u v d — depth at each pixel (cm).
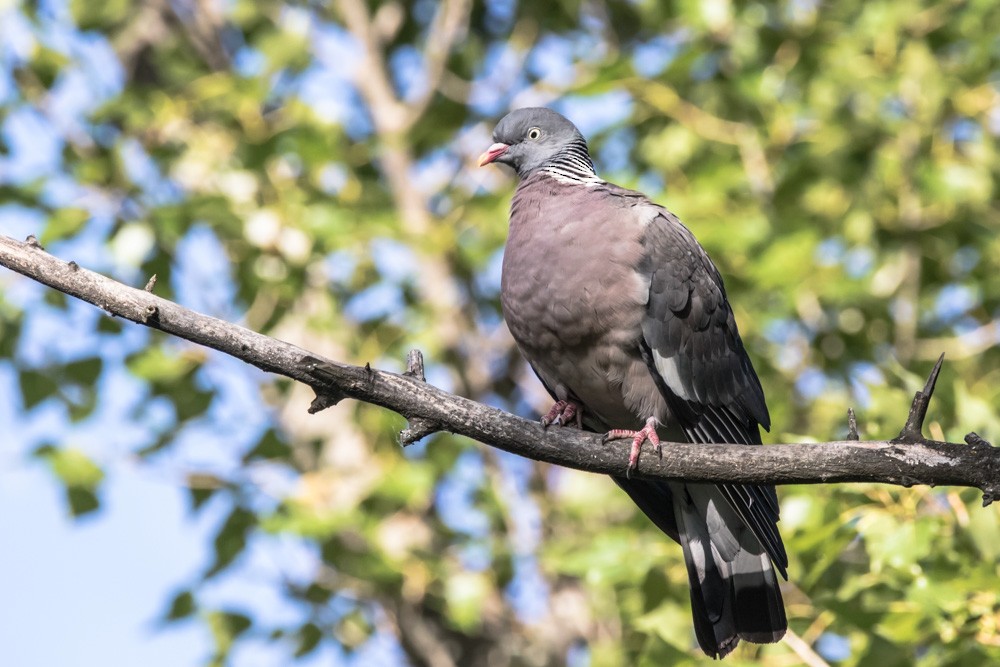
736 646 767
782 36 1204
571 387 823
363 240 1209
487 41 1391
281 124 1213
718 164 1148
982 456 586
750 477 630
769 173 1192
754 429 870
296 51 1237
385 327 1234
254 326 1215
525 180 862
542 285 781
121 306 604
